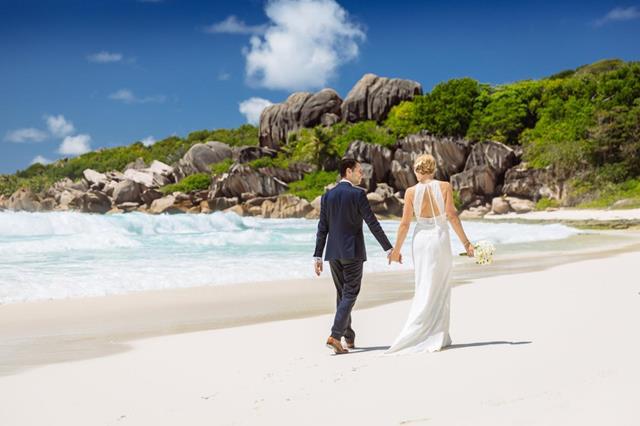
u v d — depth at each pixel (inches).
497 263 567.8
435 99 2974.9
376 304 333.7
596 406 122.6
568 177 2333.9
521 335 211.9
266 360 194.7
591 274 413.7
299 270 499.2
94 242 674.8
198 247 692.1
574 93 2844.5
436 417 124.0
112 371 184.1
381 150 2583.7
